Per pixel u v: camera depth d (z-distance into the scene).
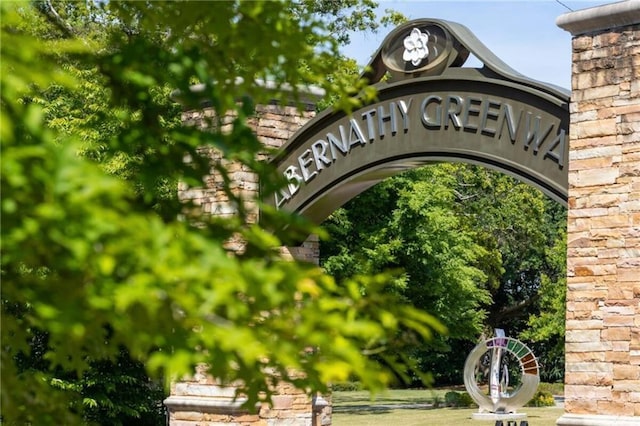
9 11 4.16
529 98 12.77
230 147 5.04
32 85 16.97
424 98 13.81
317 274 4.38
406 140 13.98
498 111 13.06
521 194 47.72
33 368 19.14
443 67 13.62
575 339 11.80
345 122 14.70
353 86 5.66
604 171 11.80
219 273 3.67
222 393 15.30
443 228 32.00
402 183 31.78
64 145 3.68
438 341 35.62
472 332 38.31
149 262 3.56
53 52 4.90
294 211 15.18
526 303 55.44
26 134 4.30
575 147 12.03
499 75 13.00
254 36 5.00
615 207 11.69
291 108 16.09
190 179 4.93
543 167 12.59
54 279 4.18
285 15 5.04
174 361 3.71
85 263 3.68
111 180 3.58
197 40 5.26
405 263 32.66
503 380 23.33
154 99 18.56
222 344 3.74
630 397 11.37
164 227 3.82
